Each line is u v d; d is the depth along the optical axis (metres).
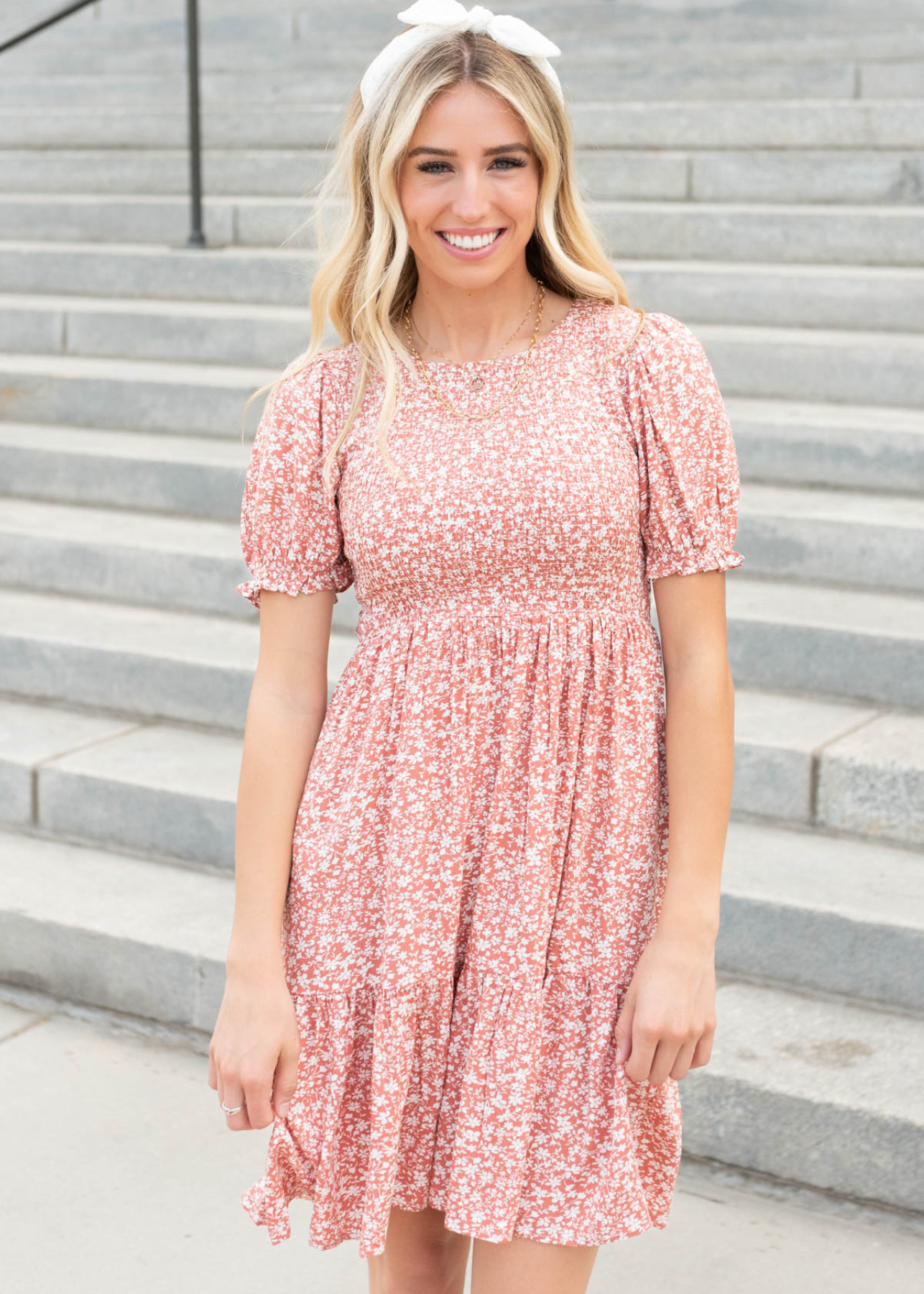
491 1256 1.70
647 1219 1.67
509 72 1.62
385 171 1.65
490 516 1.63
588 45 6.74
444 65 1.62
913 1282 2.33
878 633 3.34
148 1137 2.78
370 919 1.71
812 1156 2.52
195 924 3.19
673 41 6.59
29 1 8.42
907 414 4.17
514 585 1.66
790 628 3.43
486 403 1.68
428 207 1.66
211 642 3.98
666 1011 1.57
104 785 3.56
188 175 6.34
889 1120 2.44
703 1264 2.38
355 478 1.71
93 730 3.90
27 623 4.17
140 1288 2.36
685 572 1.66
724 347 4.49
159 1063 3.04
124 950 3.15
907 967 2.74
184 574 4.22
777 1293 2.31
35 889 3.37
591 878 1.67
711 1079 2.58
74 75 8.07
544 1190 1.67
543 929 1.64
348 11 7.72
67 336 5.48
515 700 1.66
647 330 1.68
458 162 1.64
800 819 3.16
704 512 1.66
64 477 4.77
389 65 1.65
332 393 1.75
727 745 1.65
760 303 4.77
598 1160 1.66
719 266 5.04
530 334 1.74
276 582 1.76
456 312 1.73
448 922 1.68
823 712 3.36
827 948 2.81
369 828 1.70
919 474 3.92
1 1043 3.11
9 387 5.18
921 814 3.02
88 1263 2.42
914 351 4.22
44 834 3.68
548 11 7.17
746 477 4.15
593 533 1.63
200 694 3.84
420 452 1.67
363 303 1.74
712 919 1.62
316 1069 1.72
